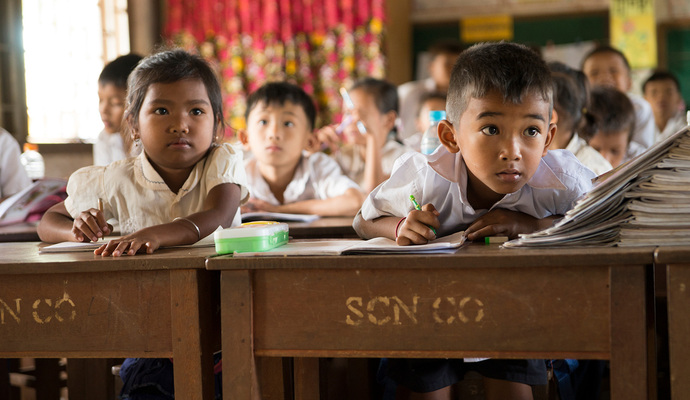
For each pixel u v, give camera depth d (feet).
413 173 4.62
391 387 5.55
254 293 3.65
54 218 5.23
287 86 8.23
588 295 3.32
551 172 4.40
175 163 4.92
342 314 3.56
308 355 3.60
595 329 3.31
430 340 3.47
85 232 4.53
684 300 3.18
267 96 8.07
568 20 17.74
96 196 5.20
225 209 4.81
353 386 6.40
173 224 4.36
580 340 3.33
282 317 3.62
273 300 3.63
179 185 5.16
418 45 18.69
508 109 3.91
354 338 3.55
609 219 3.54
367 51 15.24
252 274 3.65
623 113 8.09
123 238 4.10
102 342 3.80
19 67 12.24
